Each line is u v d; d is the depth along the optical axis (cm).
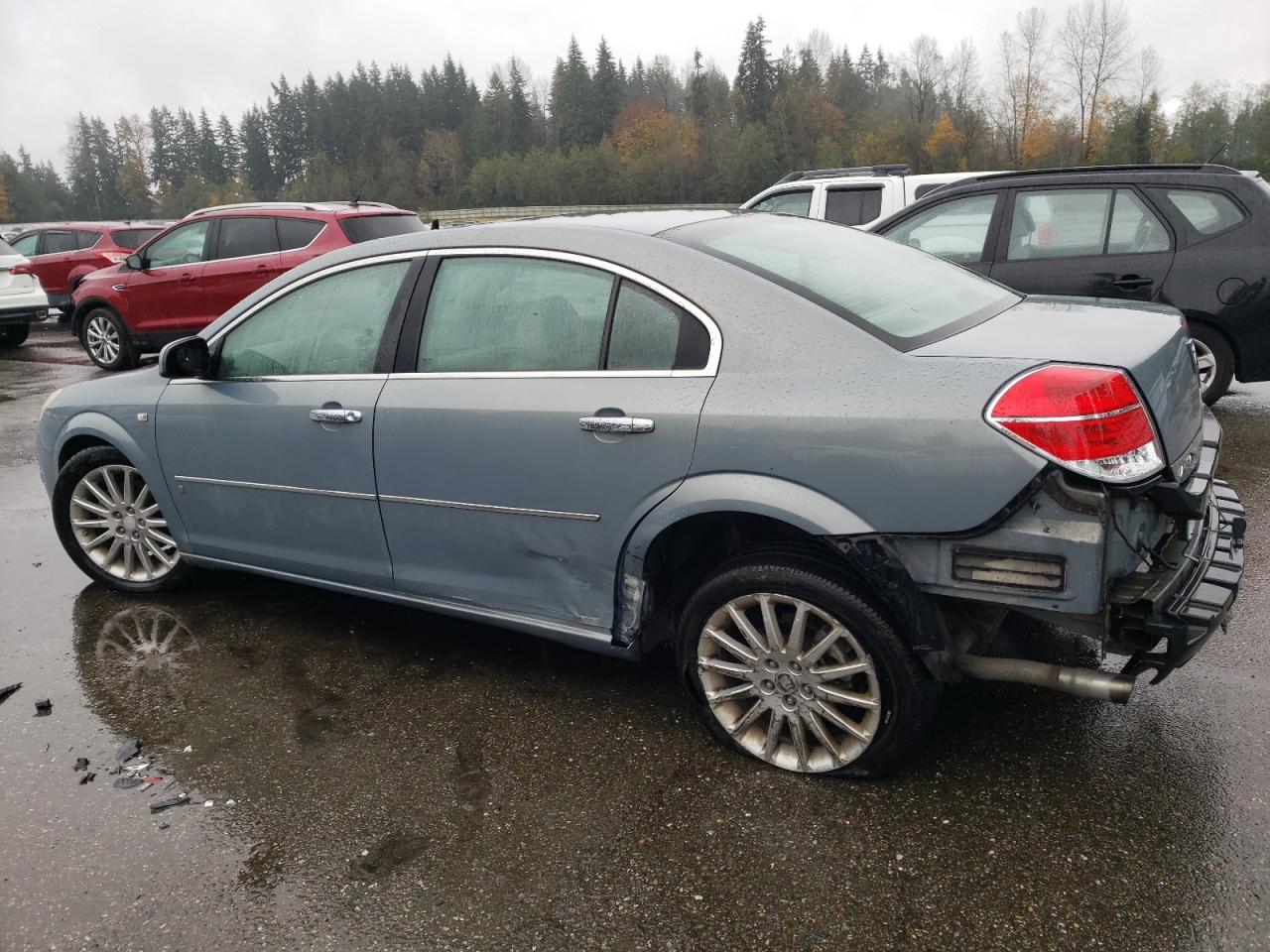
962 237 659
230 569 411
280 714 338
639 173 11600
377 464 339
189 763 310
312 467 358
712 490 270
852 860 249
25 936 237
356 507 351
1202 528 268
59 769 309
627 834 264
